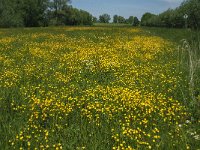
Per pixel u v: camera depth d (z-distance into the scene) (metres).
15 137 7.84
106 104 9.76
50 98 10.73
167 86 12.36
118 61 17.14
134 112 9.37
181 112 9.30
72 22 132.12
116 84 12.59
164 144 7.44
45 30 47.34
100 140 7.70
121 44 25.38
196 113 9.16
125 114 9.05
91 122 8.64
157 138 7.69
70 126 8.52
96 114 9.04
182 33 38.69
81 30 45.78
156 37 33.41
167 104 10.03
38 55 19.62
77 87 12.09
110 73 14.44
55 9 127.81
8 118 9.05
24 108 9.51
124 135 7.81
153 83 12.77
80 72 14.39
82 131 8.13
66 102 10.24
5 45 25.08
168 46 25.20
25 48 22.91
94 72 14.55
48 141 7.70
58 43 25.91
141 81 12.88
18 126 8.44
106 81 13.12
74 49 22.31
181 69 14.95
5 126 8.42
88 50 20.91
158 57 19.44
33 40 29.34
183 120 8.90
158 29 50.28
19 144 7.59
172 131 8.09
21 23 97.75
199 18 30.16
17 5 111.62
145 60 18.06
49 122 8.75
